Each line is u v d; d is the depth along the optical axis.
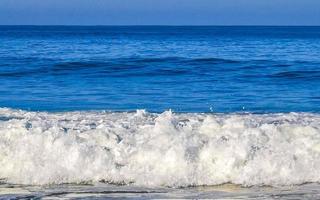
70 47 173.38
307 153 29.33
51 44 195.62
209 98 61.12
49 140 30.20
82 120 41.06
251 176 28.12
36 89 67.94
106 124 36.94
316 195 26.30
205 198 25.83
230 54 137.25
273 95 63.62
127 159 29.23
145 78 81.25
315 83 74.94
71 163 28.86
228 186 27.77
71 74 85.56
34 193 26.67
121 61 107.56
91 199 25.75
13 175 28.83
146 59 113.44
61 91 66.19
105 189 27.31
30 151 29.66
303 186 27.72
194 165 28.59
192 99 60.22
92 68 93.62
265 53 142.38
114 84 73.69
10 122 36.47
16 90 66.81
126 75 84.81
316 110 52.41
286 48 170.50
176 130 31.83
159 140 30.20
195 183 28.03
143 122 38.81
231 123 33.00
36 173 28.56
